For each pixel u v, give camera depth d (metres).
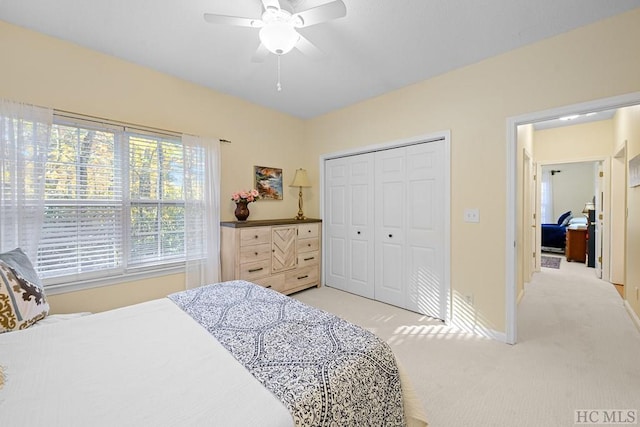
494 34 2.10
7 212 1.94
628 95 1.87
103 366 1.02
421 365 2.05
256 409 0.79
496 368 2.01
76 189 2.27
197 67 2.62
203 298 1.73
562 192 7.85
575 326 2.70
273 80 2.88
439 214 2.85
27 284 1.61
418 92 2.92
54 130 2.16
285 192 3.96
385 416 1.06
